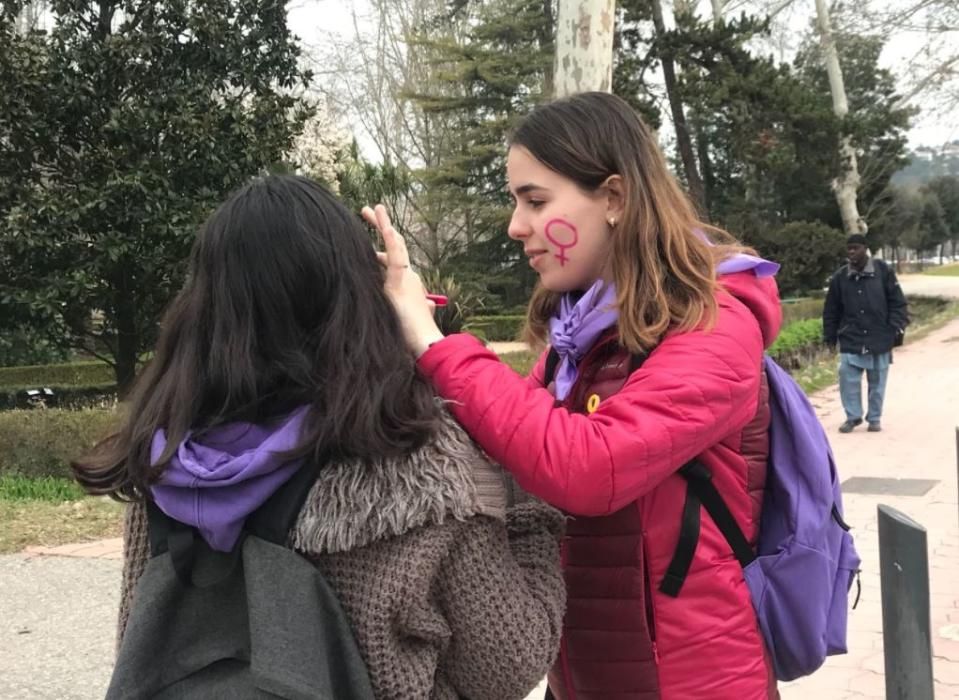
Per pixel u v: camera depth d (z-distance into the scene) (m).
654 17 21.81
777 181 27.55
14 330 9.00
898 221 43.94
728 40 21.14
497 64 29.22
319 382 1.22
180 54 8.98
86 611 4.39
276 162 9.17
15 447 8.01
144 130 8.36
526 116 1.62
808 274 25.23
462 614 1.23
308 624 1.17
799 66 30.33
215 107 8.77
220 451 1.22
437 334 1.45
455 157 29.47
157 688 1.23
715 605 1.50
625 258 1.49
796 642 1.56
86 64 8.41
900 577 1.75
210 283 1.30
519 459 1.36
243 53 9.19
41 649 3.93
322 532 1.18
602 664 1.55
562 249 1.56
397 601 1.18
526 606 1.28
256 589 1.18
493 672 1.25
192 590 1.26
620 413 1.39
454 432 1.30
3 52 8.19
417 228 29.92
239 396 1.23
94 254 8.44
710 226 1.68
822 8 22.12
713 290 1.47
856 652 3.68
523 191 1.59
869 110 23.98
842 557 1.67
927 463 7.20
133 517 1.37
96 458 1.36
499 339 27.16
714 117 24.53
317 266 1.27
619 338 1.50
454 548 1.24
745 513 1.53
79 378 18.19
